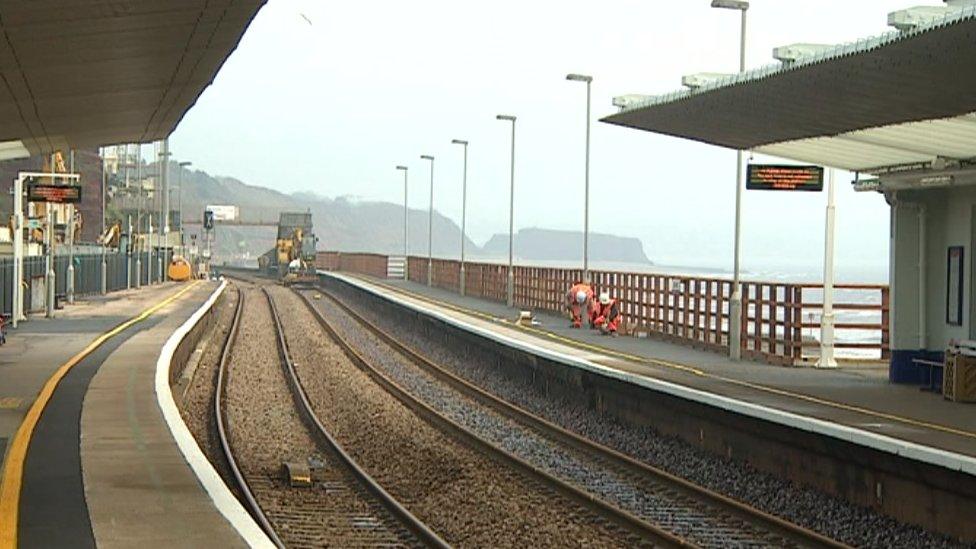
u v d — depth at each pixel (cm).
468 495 1599
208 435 2098
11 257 4131
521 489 1653
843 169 2345
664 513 1484
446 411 2498
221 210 15012
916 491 1400
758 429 1752
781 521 1373
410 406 2581
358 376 3128
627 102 2009
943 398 1934
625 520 1402
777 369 2461
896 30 1323
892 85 1551
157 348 2864
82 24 1681
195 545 1002
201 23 1747
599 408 2428
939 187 2128
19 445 1505
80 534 1038
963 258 2120
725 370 2414
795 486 1659
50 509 1138
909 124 1827
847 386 2131
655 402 2141
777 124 1970
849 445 1508
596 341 3162
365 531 1359
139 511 1130
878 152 2131
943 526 1347
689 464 1877
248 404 2575
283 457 1900
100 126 2878
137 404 1892
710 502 1538
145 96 2447
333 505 1523
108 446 1500
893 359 2192
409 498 1603
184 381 2772
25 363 2528
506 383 3014
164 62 2056
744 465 1808
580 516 1465
